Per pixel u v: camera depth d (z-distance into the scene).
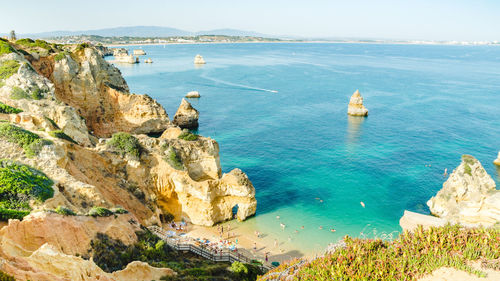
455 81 184.25
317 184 62.31
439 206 50.62
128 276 24.09
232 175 49.47
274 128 96.81
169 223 48.62
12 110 48.19
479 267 15.19
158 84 166.25
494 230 17.39
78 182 34.56
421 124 100.56
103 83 88.81
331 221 50.78
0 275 13.69
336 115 111.69
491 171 67.81
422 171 67.56
